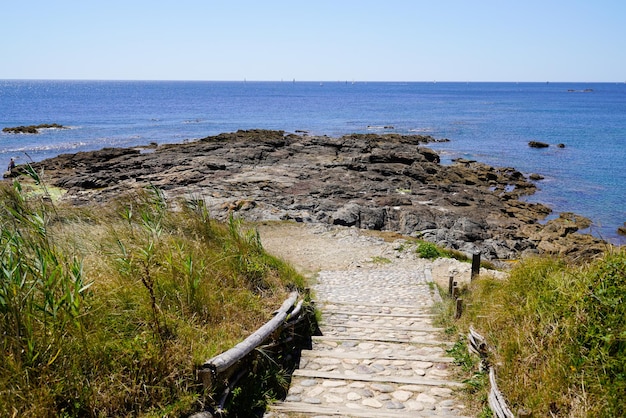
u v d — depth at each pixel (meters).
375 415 4.72
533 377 4.53
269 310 6.75
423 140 50.78
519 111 94.19
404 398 5.22
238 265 7.58
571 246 19.08
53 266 4.67
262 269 7.95
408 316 9.16
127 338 4.52
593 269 5.46
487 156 43.25
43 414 3.44
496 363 5.11
